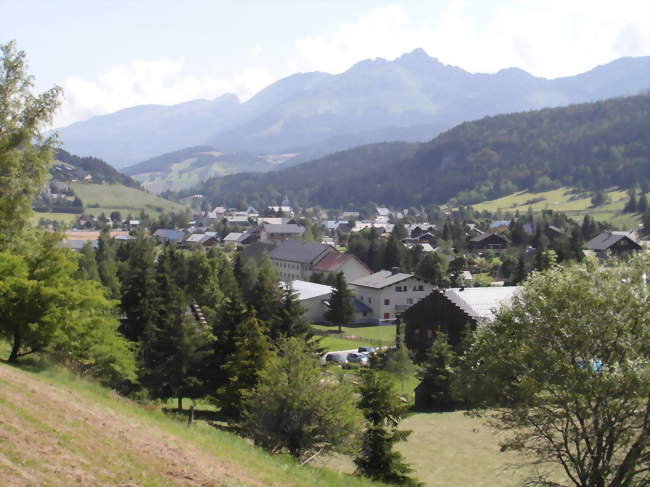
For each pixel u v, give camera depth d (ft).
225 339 173.27
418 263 491.72
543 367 87.45
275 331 192.24
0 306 111.65
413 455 129.90
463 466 123.13
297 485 72.08
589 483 87.45
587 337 88.07
